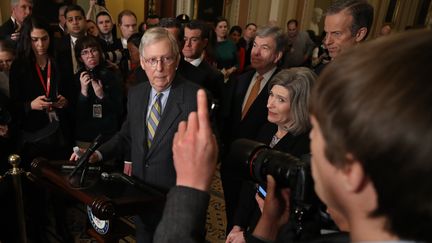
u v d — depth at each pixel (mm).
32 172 1859
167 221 543
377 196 375
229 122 2494
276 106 1540
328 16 1830
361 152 359
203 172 557
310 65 6742
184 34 2793
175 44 1756
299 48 6719
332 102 380
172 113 1748
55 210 2461
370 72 356
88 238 2609
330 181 425
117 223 1716
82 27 3344
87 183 1666
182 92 1774
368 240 399
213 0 7043
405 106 330
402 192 348
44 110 2541
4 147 2332
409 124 327
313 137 444
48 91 2562
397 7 10281
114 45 4230
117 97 2730
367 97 348
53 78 2592
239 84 2486
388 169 347
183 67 2617
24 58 2510
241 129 2279
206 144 552
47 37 2527
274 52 2232
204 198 551
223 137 2527
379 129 340
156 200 1582
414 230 365
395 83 339
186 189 551
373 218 392
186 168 560
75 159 1857
